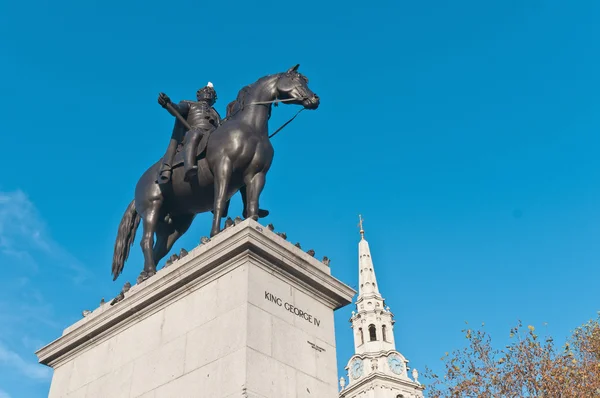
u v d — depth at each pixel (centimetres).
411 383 7112
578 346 2052
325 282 773
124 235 963
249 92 929
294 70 948
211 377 664
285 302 725
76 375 817
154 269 876
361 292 8006
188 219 995
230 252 714
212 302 715
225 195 832
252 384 636
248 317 671
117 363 775
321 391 704
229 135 859
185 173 873
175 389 691
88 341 829
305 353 711
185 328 725
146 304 779
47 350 862
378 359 7256
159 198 923
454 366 1989
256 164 858
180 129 943
